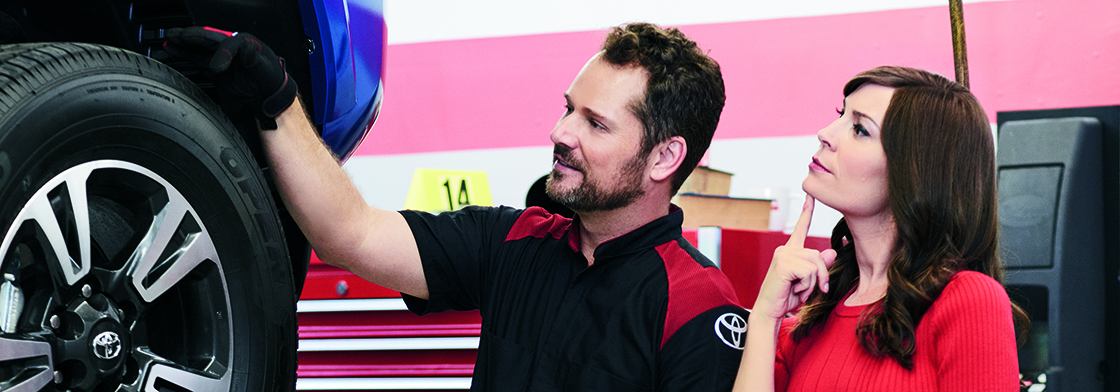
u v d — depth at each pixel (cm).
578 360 115
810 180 110
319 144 101
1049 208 287
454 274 126
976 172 100
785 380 117
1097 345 280
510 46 388
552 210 216
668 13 370
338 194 105
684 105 118
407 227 124
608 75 118
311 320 244
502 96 390
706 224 256
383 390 239
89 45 77
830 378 101
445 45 394
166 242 81
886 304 98
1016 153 294
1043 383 281
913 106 101
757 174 361
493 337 123
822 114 353
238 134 92
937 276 97
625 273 118
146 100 79
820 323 113
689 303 114
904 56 342
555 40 383
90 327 74
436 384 236
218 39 80
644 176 120
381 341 238
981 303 92
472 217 133
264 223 93
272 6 111
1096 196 284
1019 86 327
